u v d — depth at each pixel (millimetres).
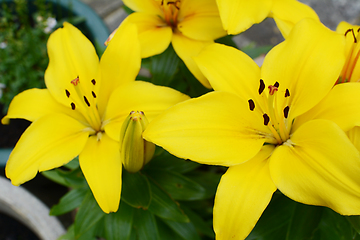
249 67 452
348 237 483
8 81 954
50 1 973
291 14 481
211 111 430
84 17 928
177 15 518
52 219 707
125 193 490
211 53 452
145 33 503
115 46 478
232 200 420
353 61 469
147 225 535
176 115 424
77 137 472
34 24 1065
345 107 430
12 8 1022
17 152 454
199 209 605
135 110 466
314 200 411
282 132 448
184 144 420
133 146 446
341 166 406
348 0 1229
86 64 486
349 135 434
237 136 435
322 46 442
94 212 512
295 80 448
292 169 422
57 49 488
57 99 485
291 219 480
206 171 615
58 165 457
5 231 844
